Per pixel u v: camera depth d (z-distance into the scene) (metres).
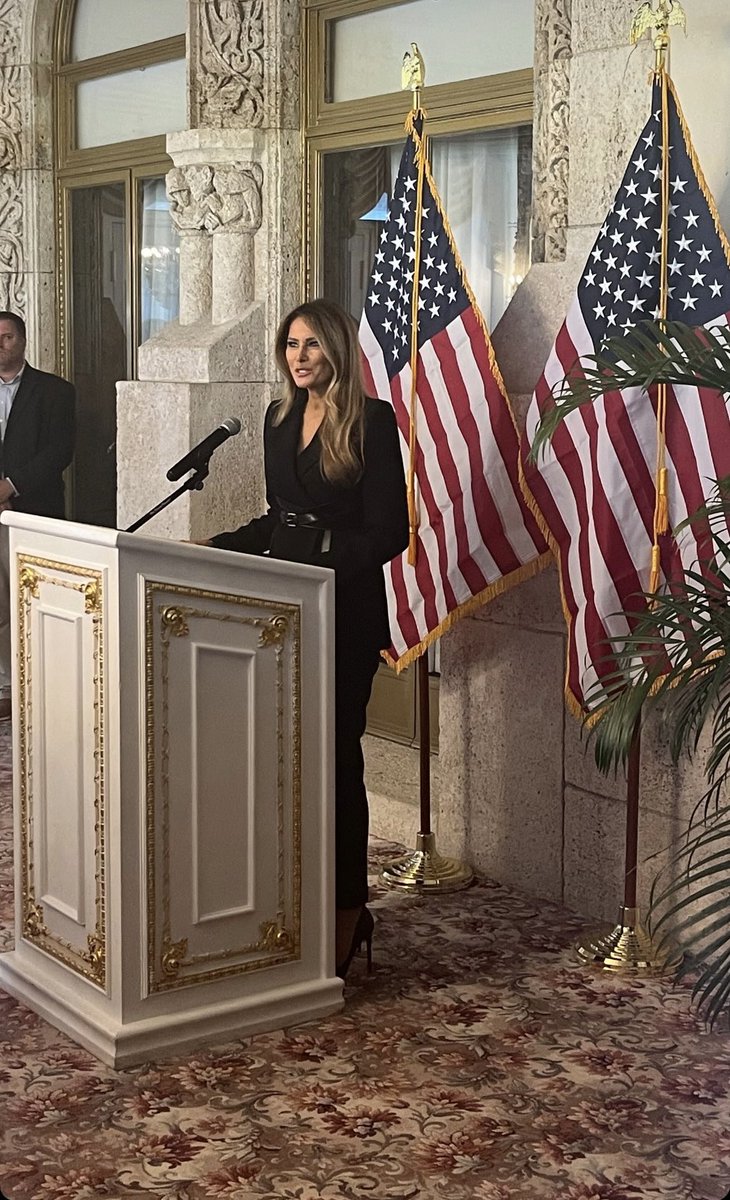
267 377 5.90
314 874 3.73
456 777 5.01
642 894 4.35
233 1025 3.59
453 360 4.47
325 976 3.78
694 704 3.46
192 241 6.07
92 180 7.25
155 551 3.36
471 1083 3.37
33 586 3.68
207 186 5.89
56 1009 3.66
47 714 3.65
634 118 4.34
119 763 3.37
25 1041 3.58
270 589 3.58
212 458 5.77
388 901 4.68
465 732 4.96
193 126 6.00
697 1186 2.93
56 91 7.42
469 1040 3.61
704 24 4.14
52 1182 2.92
